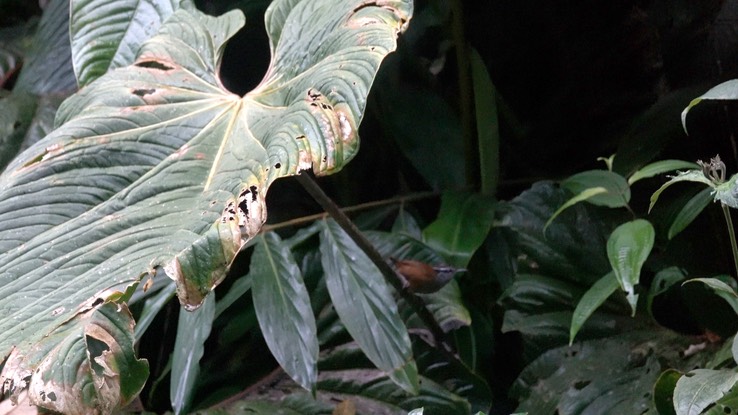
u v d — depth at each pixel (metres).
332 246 2.82
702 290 2.74
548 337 2.83
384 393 2.87
